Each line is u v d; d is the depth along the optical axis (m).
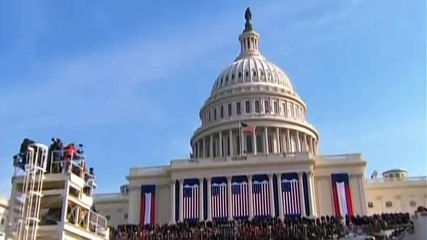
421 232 41.81
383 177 110.44
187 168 87.50
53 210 36.06
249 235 59.00
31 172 32.66
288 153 88.44
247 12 146.62
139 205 88.69
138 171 91.56
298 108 123.00
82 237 36.50
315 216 79.94
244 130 105.00
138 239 61.91
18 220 31.69
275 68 129.38
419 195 100.25
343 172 85.94
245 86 121.00
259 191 84.06
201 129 116.12
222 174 86.31
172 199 85.69
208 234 60.91
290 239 56.78
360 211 82.44
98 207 104.88
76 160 38.19
